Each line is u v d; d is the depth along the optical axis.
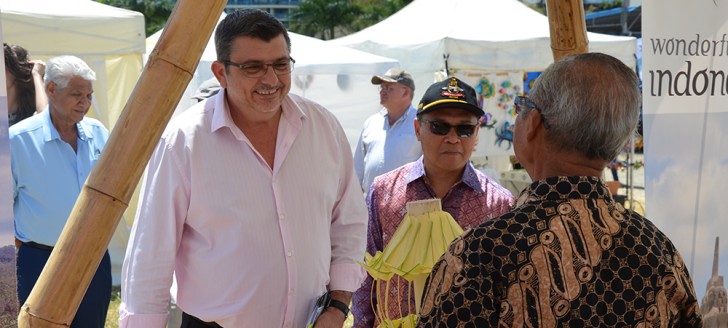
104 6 6.91
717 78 3.17
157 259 2.35
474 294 1.49
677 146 3.07
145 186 2.41
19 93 5.25
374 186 3.05
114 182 1.78
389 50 9.78
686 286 1.63
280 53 2.36
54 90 4.30
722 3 3.17
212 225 2.39
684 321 1.68
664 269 1.59
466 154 2.90
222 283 2.40
